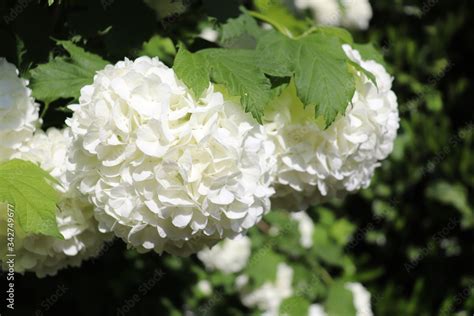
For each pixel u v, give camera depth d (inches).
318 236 30.8
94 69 16.3
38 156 15.7
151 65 15.0
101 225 15.2
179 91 14.7
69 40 16.7
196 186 14.6
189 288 25.9
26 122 15.7
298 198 16.8
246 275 28.4
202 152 14.5
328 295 28.7
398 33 38.7
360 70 16.1
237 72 15.2
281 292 28.9
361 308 29.5
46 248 16.2
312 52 16.1
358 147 16.4
